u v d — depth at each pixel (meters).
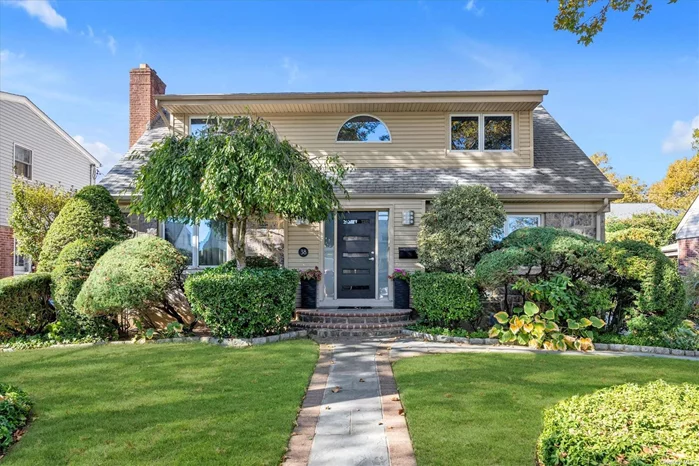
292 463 3.47
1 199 15.34
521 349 7.39
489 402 4.61
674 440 2.54
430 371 5.86
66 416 4.38
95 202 9.41
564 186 10.28
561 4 7.51
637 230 20.36
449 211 9.12
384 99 10.70
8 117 15.70
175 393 5.02
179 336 8.24
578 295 7.98
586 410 3.08
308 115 11.38
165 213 7.96
